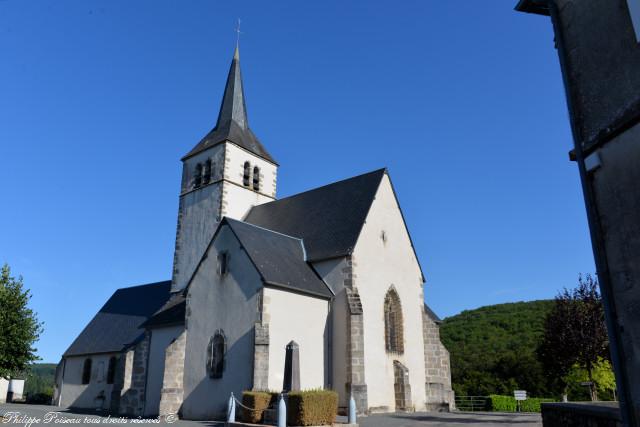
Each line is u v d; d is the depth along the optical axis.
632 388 7.76
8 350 24.22
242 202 35.25
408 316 27.91
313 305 23.95
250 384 20.84
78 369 40.69
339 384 23.41
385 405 24.59
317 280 25.31
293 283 23.23
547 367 28.78
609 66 8.76
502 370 42.66
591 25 9.31
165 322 27.58
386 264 27.27
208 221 34.38
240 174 35.75
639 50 8.13
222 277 23.83
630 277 7.96
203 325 23.88
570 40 9.83
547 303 75.50
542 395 39.19
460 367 50.72
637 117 7.97
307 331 23.28
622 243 8.17
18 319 24.61
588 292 26.02
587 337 24.88
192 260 34.31
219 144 35.84
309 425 16.56
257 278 22.23
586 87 9.26
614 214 8.38
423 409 27.14
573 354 25.30
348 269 24.86
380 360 25.08
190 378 23.47
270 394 18.77
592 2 9.34
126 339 38.50
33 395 46.88
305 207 31.14
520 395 33.00
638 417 7.58
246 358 21.41
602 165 8.71
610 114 8.59
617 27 8.66
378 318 25.73
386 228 27.97
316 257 26.17
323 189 31.31
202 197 35.53
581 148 9.20
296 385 18.69
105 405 37.06
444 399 27.62
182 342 24.31
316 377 23.08
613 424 8.23
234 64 40.41
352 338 23.44
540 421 20.16
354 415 17.62
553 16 10.28
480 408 35.22
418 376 27.44
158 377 27.00
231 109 38.50
